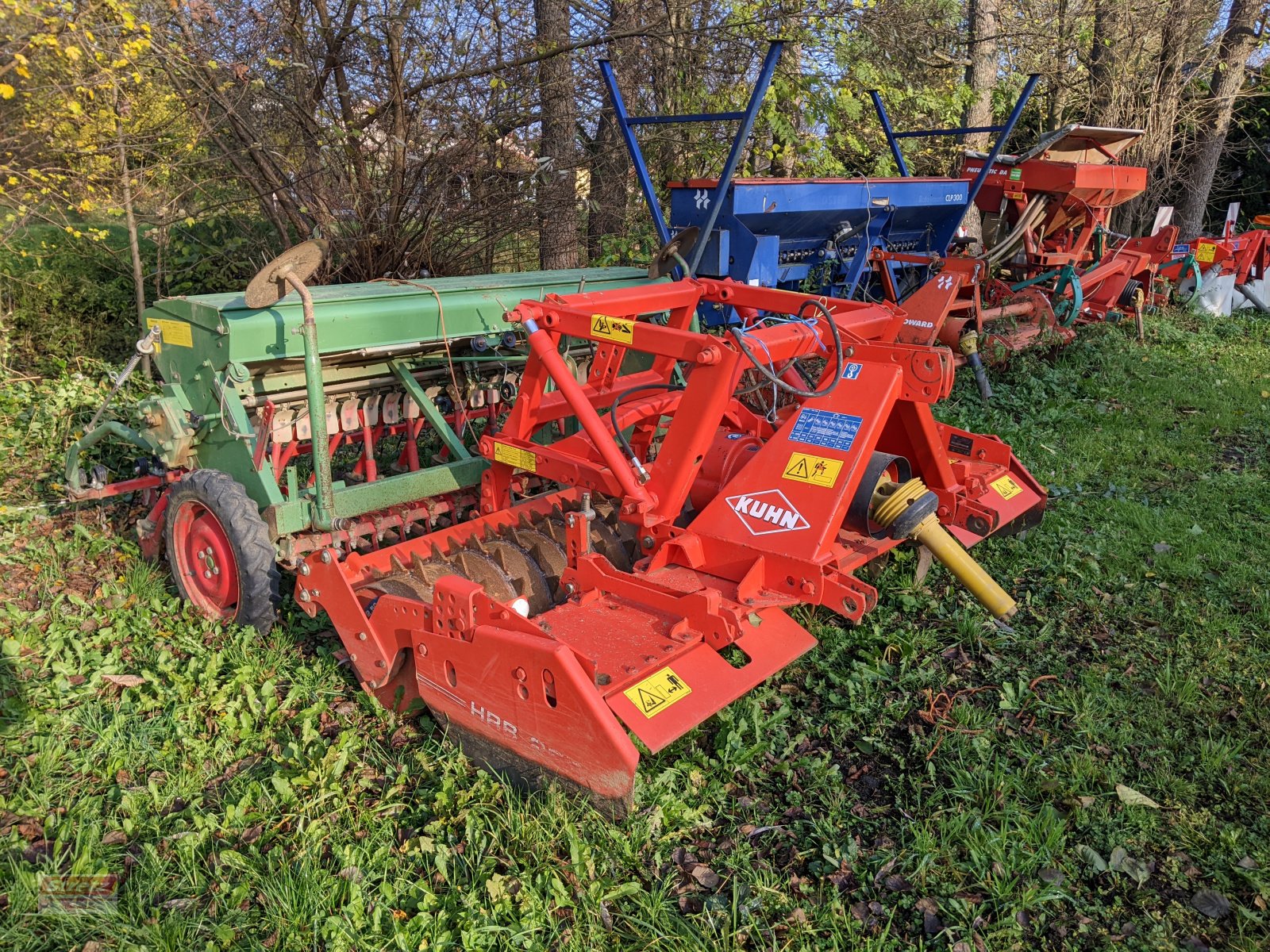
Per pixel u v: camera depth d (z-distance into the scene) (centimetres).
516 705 312
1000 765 352
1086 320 1130
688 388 376
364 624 366
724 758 353
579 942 270
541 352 386
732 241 704
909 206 876
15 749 354
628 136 693
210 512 440
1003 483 507
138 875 293
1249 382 932
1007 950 275
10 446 657
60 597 467
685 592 358
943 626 462
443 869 292
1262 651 434
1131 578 510
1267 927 282
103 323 890
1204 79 1622
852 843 312
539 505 477
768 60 605
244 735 366
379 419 515
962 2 1224
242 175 732
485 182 780
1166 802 338
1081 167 958
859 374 398
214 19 672
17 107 665
